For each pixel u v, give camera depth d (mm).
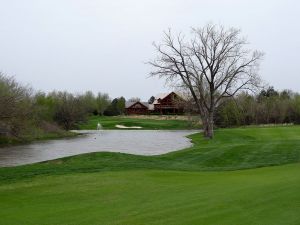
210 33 52062
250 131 57250
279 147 28906
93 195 11922
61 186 13484
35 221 9055
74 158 24000
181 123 108188
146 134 72812
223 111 90000
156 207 10148
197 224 8508
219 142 44688
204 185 13336
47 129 69875
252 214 9094
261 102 99312
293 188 11773
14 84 56188
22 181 14680
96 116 143750
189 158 25641
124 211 9820
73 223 8836
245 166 20797
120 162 21688
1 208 10414
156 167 19734
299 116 97500
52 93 109188
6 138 51031
